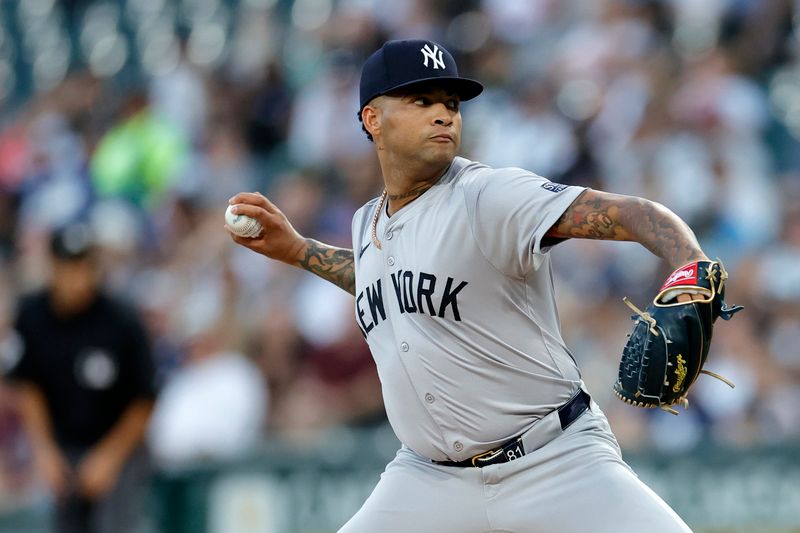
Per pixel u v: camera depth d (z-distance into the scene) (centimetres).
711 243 3269
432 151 1409
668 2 3962
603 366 3033
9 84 6128
